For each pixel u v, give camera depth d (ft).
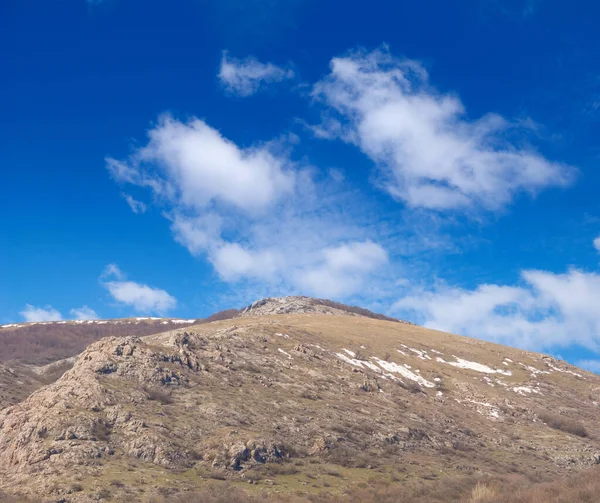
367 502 155.43
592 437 286.46
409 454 217.56
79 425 175.63
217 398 220.64
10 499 136.67
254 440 185.37
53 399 192.65
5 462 168.04
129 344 237.45
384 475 188.03
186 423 193.77
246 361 273.95
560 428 292.81
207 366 251.80
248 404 222.69
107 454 167.53
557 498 150.20
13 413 193.16
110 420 184.44
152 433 177.88
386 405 268.21
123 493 144.05
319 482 172.65
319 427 216.54
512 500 153.48
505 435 268.00
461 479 188.44
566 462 241.14
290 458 189.78
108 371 216.74
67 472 153.58
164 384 220.43
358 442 214.28
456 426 264.31
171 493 147.84
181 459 171.53
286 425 212.02
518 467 225.35
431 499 162.40
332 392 266.36
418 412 269.64
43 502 135.03
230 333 322.75
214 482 160.86
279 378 265.34
